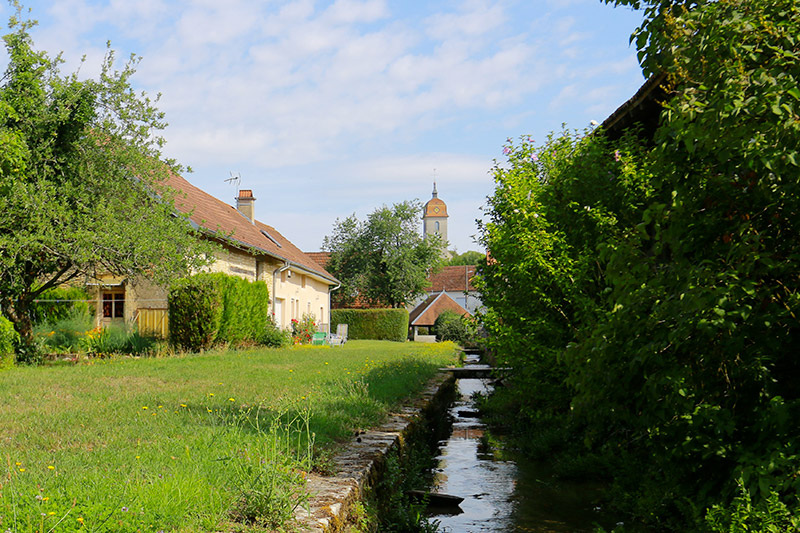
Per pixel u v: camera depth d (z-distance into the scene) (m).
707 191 4.11
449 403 15.84
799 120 3.43
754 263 3.83
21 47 13.55
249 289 21.47
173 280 15.34
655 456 4.66
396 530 5.93
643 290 4.23
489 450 10.27
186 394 9.06
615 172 9.07
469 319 10.58
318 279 36.41
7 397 8.25
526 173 9.90
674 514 5.82
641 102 9.19
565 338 8.67
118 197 15.06
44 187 13.16
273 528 3.91
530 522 6.48
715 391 4.20
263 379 11.41
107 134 15.01
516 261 8.79
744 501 3.71
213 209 26.19
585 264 8.26
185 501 3.91
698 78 4.16
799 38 3.67
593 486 7.77
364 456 6.16
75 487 3.94
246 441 5.51
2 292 13.99
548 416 9.82
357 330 46.56
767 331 3.82
